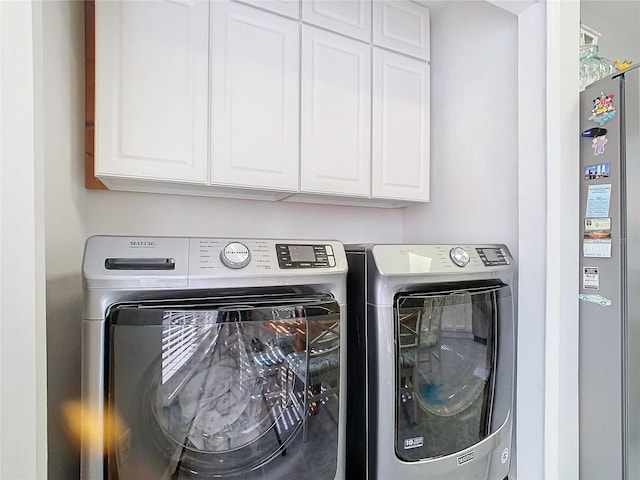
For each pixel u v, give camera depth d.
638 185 1.17
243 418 0.91
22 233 0.62
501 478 1.34
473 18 1.77
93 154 1.32
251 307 0.91
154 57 1.35
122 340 0.81
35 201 0.63
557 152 1.29
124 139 1.31
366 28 1.78
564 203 1.29
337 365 1.04
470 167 1.79
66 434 1.05
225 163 1.47
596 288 1.27
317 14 1.66
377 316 1.12
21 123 0.62
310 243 1.10
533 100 1.37
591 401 1.29
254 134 1.53
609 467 1.23
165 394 0.84
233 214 1.83
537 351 1.34
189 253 0.92
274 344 0.94
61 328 1.05
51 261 0.99
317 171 1.67
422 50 1.94
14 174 0.62
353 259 1.22
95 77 1.28
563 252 1.29
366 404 1.14
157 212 1.66
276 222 1.93
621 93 1.21
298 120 1.62
